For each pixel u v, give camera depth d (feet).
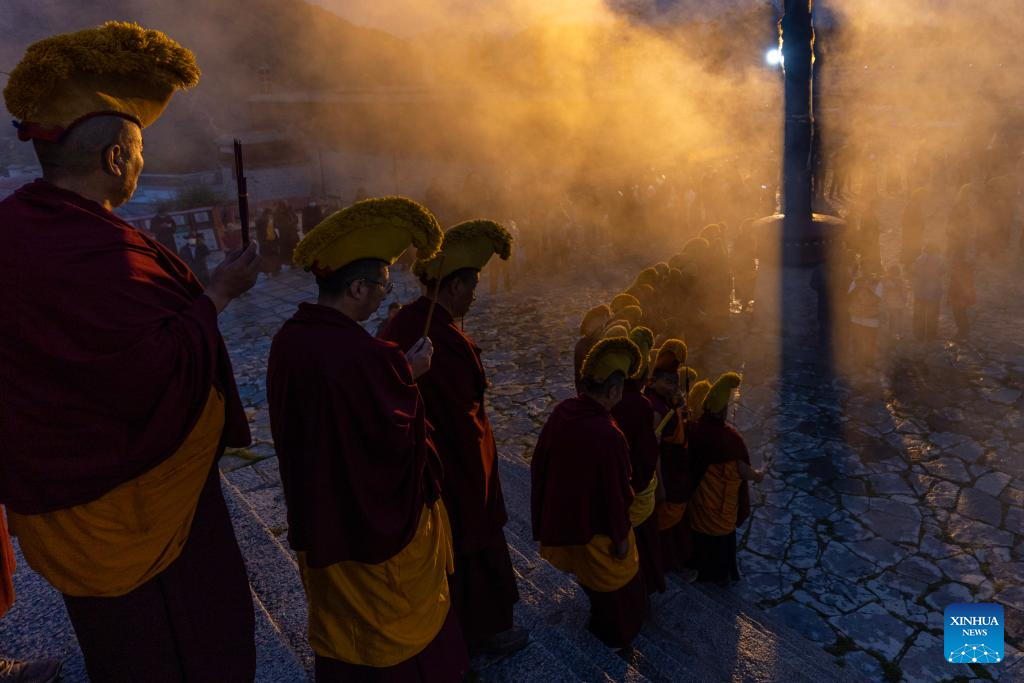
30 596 10.66
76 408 5.52
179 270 6.39
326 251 7.42
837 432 32.42
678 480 19.76
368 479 7.55
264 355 46.85
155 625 6.65
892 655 19.89
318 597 8.37
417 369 8.32
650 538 17.08
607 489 13.53
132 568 6.34
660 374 19.16
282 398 7.55
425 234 7.79
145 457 5.86
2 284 5.31
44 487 5.69
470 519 10.93
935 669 19.31
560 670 11.09
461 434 10.72
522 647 11.68
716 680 16.06
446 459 10.82
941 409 33.78
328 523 7.49
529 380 40.93
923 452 30.25
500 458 29.50
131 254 5.74
